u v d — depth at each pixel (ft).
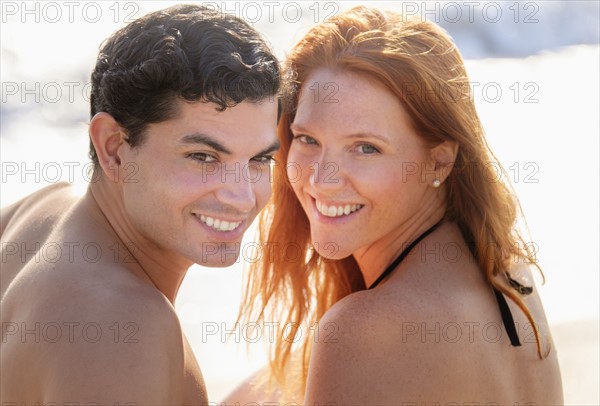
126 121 17.13
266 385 26.76
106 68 17.38
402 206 20.38
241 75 16.83
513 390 19.25
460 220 20.65
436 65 19.79
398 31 19.83
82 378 15.07
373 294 19.29
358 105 19.60
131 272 17.44
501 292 19.67
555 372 20.72
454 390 18.31
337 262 24.56
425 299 18.80
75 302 15.96
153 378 15.70
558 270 43.86
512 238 20.68
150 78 16.53
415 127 19.83
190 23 17.10
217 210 17.47
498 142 60.39
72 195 20.22
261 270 25.48
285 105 20.81
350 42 19.79
